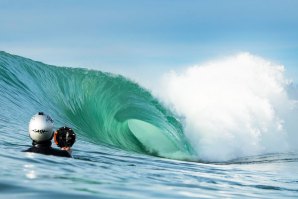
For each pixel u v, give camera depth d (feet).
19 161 73.72
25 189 48.03
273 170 171.73
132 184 64.18
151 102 327.67
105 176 70.44
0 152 84.07
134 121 300.40
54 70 292.20
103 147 163.94
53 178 58.23
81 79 300.40
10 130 147.84
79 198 45.73
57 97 264.52
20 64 268.82
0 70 242.78
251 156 286.87
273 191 86.99
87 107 279.90
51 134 88.63
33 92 244.22
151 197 52.54
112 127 275.80
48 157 84.07
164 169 112.37
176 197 55.16
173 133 306.35
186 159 268.41
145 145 272.10
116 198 48.37
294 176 138.51
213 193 69.00
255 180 111.34
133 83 326.44
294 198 76.43
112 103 302.25
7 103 201.46
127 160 127.44
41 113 88.79
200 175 107.76
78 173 68.39
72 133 92.53
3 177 55.01
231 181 100.83
